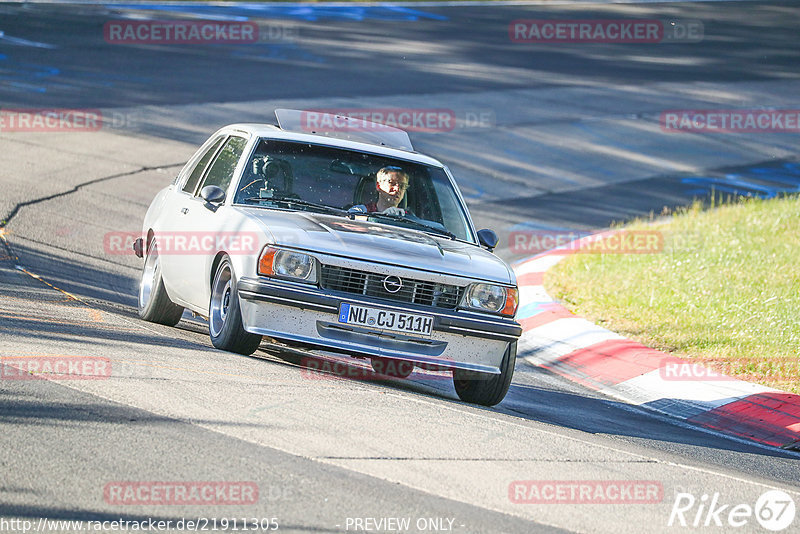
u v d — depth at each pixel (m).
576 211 65.19
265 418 20.56
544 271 49.72
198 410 20.50
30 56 91.81
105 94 79.75
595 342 38.28
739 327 39.59
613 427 27.23
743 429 30.25
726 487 21.20
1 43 96.50
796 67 136.00
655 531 17.41
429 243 27.56
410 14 151.38
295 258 25.44
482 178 70.88
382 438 20.41
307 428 20.30
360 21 140.50
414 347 25.97
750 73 129.62
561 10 168.25
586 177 75.38
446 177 31.14
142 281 33.34
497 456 20.47
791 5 188.88
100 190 54.09
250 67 99.56
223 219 27.66
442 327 25.92
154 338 27.48
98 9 124.75
